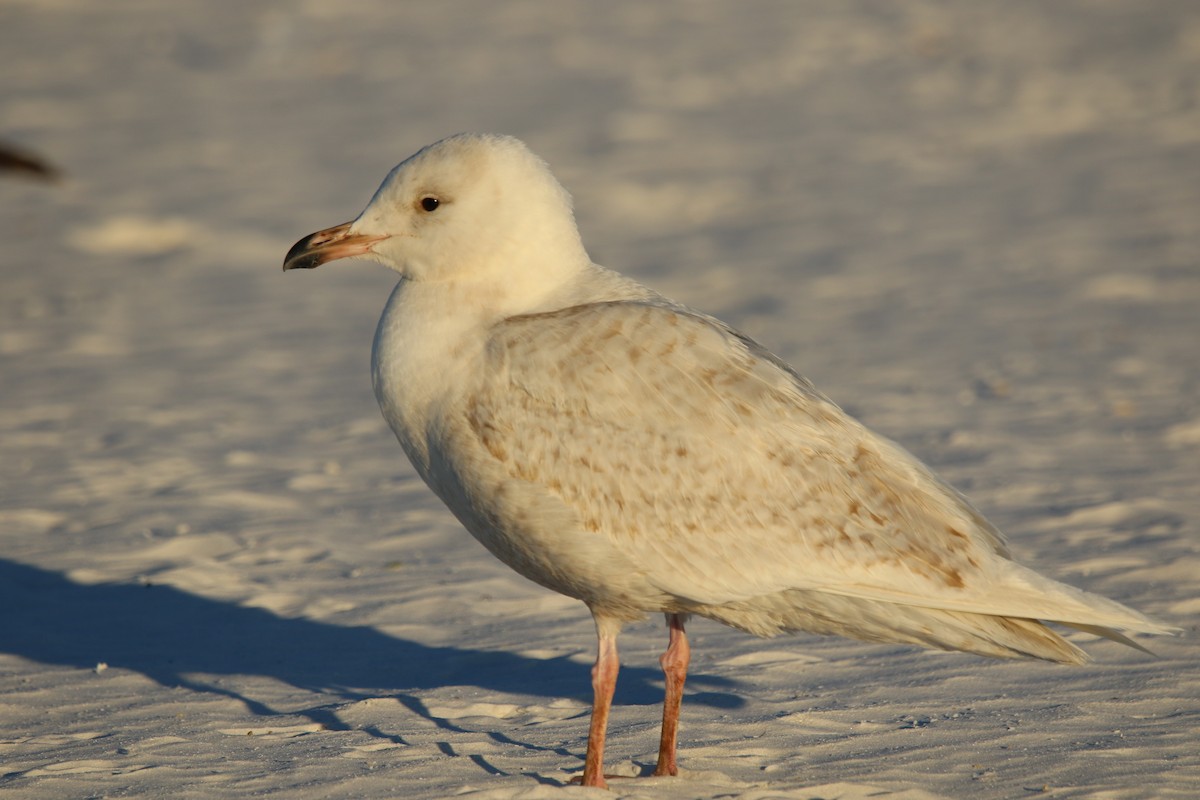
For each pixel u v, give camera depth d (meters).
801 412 7.49
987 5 51.34
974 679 9.01
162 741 8.19
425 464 7.89
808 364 18.91
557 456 7.39
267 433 17.00
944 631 7.33
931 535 7.33
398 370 7.84
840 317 21.55
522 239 7.88
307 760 7.73
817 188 31.03
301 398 18.61
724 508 7.31
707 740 8.11
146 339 21.98
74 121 39.31
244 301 24.36
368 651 10.25
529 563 7.73
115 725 8.62
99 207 30.53
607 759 7.86
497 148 7.99
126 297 24.56
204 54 47.81
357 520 13.66
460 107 39.88
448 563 12.32
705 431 7.36
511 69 44.53
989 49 45.12
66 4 54.69
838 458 7.45
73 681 9.64
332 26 51.38
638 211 29.78
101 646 10.45
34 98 42.12
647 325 7.54
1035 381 17.55
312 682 9.61
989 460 14.39
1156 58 42.69
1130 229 26.16
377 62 46.09
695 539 7.32
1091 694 8.58
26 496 14.49
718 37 48.06
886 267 24.56
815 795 7.03
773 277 24.34
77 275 26.00
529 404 7.48
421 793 7.10
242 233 28.53
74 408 18.22
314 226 28.64
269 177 33.00
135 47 48.62
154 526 13.45
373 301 24.47
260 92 42.72
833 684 9.12
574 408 7.43
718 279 24.42
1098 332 19.83
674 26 49.91
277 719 8.73
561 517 7.38
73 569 12.23
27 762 7.82
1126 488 13.22
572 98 40.62
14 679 9.67
